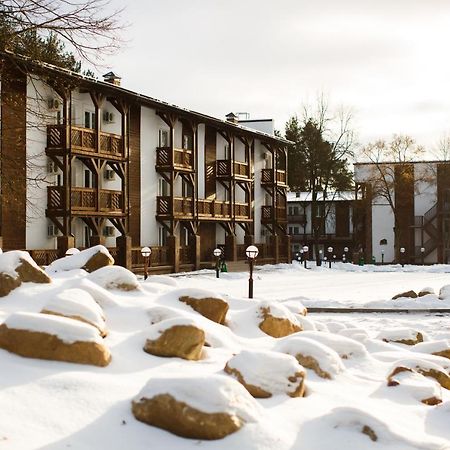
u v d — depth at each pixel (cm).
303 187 6425
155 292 758
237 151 4156
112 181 2944
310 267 4391
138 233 3119
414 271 4391
